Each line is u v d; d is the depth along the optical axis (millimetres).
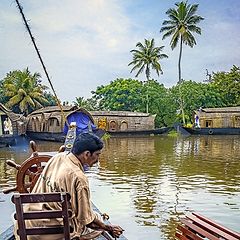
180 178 14383
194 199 10898
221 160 19938
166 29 48250
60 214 3197
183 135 43281
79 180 3268
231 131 44125
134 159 20484
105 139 37625
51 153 6508
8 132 35844
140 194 11578
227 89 54125
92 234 3611
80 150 3434
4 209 9906
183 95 51000
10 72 48469
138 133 43438
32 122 39406
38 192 3443
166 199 10961
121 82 54094
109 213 9500
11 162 5473
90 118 18312
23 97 46188
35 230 3232
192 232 4859
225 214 9375
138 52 51406
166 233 8016
